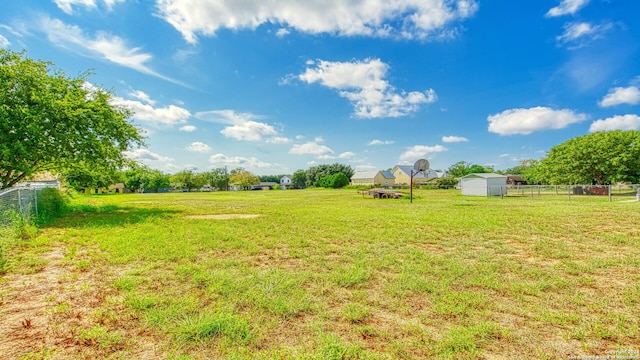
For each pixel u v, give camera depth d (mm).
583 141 26453
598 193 24766
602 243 6062
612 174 24672
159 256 5133
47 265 4680
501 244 6066
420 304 3139
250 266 4594
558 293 3424
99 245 6062
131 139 14367
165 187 73062
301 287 3639
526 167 60531
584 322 2711
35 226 8023
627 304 3102
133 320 2773
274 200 23625
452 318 2818
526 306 3068
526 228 7906
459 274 4082
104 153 12516
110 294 3438
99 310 2988
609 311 2939
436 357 2197
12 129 10180
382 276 4090
